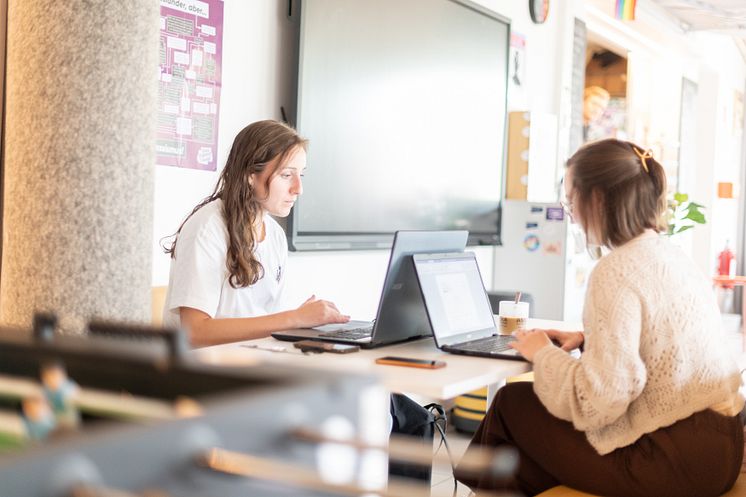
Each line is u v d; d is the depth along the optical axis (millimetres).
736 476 2061
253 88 3742
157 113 2969
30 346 1198
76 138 2518
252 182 2635
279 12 3854
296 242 3898
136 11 2590
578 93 7309
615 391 1887
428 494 849
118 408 949
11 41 2615
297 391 874
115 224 2572
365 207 4371
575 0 6965
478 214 5473
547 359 2012
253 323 2412
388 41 4473
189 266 2523
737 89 11734
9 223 2613
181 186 3430
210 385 1036
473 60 5301
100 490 658
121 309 2600
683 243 10367
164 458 728
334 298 4375
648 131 10242
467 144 5289
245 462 807
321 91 4008
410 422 2758
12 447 896
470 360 2143
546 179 6031
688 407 1973
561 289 5762
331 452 916
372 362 2033
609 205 2080
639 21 8203
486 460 906
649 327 1952
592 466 2006
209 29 3488
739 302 11617
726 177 11273
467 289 2506
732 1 8344
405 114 4656
